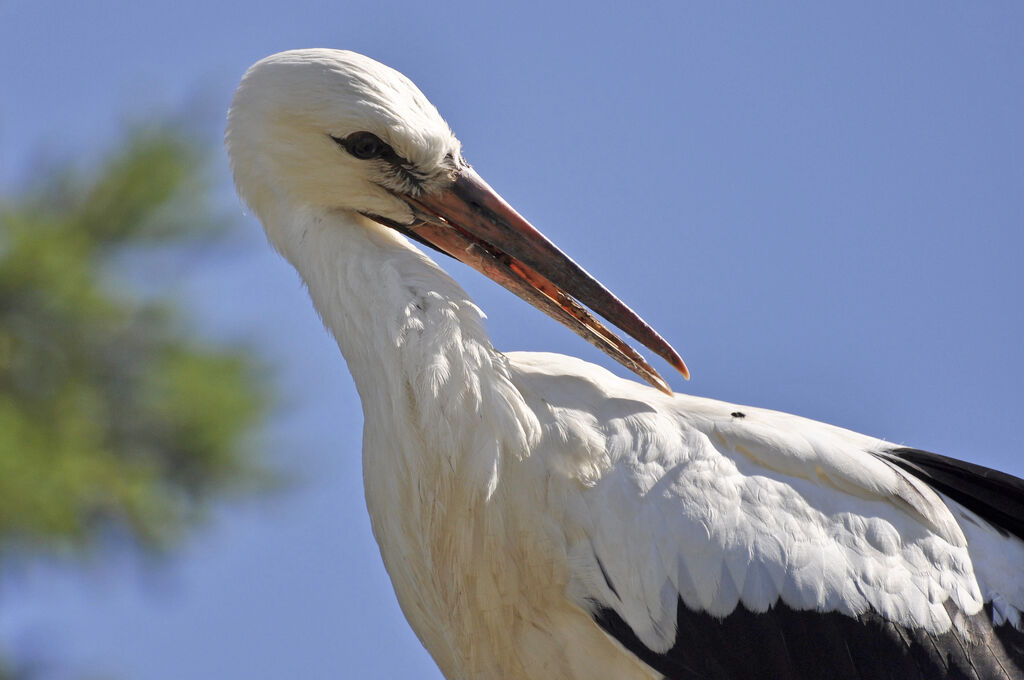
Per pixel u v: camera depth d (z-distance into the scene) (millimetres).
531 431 10305
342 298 10586
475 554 10391
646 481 10328
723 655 10312
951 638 10500
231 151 11016
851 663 10383
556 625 10516
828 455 10617
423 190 10922
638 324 10844
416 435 10305
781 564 10344
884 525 10570
